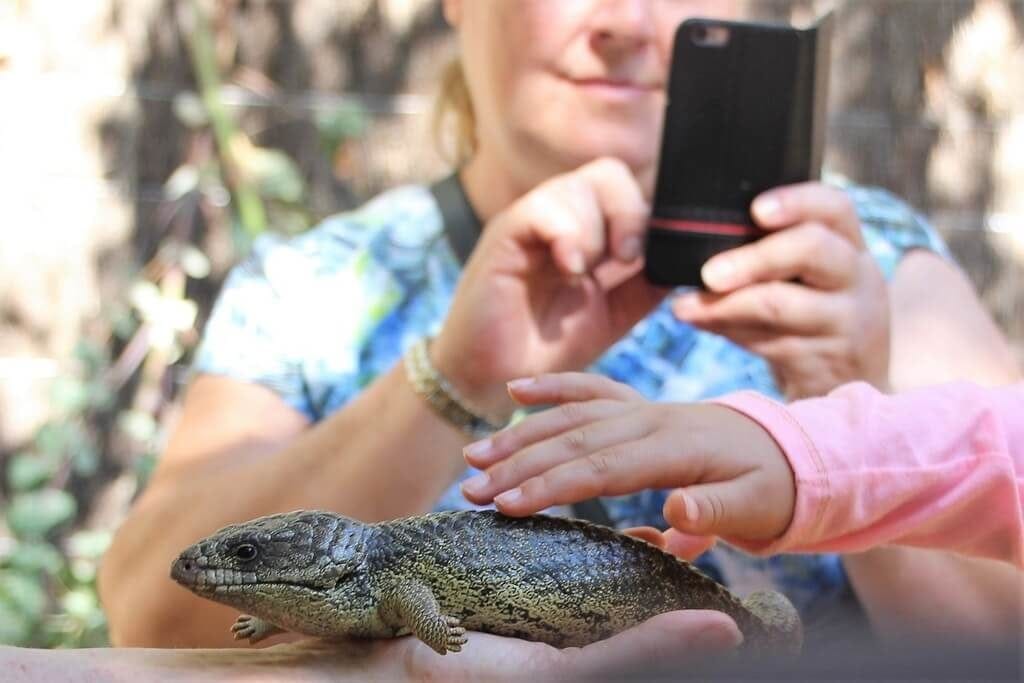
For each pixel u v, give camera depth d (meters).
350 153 1.87
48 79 1.80
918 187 1.89
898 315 1.30
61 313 1.81
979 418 0.94
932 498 0.92
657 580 0.92
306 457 1.15
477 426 1.11
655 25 1.22
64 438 1.74
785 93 1.12
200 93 1.84
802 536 0.90
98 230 1.82
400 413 1.11
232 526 0.90
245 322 1.30
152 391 1.81
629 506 1.17
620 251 1.11
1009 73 1.88
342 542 0.88
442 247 1.32
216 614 1.15
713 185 1.12
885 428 0.92
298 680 0.84
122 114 1.82
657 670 0.49
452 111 1.46
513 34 1.22
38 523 1.71
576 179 1.11
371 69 1.87
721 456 0.89
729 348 1.26
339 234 1.34
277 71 1.87
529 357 1.11
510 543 0.90
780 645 0.94
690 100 1.12
